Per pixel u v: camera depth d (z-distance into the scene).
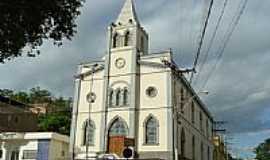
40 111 64.44
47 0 12.91
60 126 58.31
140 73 43.66
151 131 41.16
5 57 13.70
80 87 45.84
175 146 39.81
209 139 67.44
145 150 40.47
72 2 14.12
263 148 106.88
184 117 47.16
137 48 44.72
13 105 57.16
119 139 39.69
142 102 42.47
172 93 41.72
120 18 47.06
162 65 42.66
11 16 12.44
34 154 42.19
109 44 45.78
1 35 12.77
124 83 43.38
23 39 13.37
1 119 52.53
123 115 42.12
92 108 44.25
